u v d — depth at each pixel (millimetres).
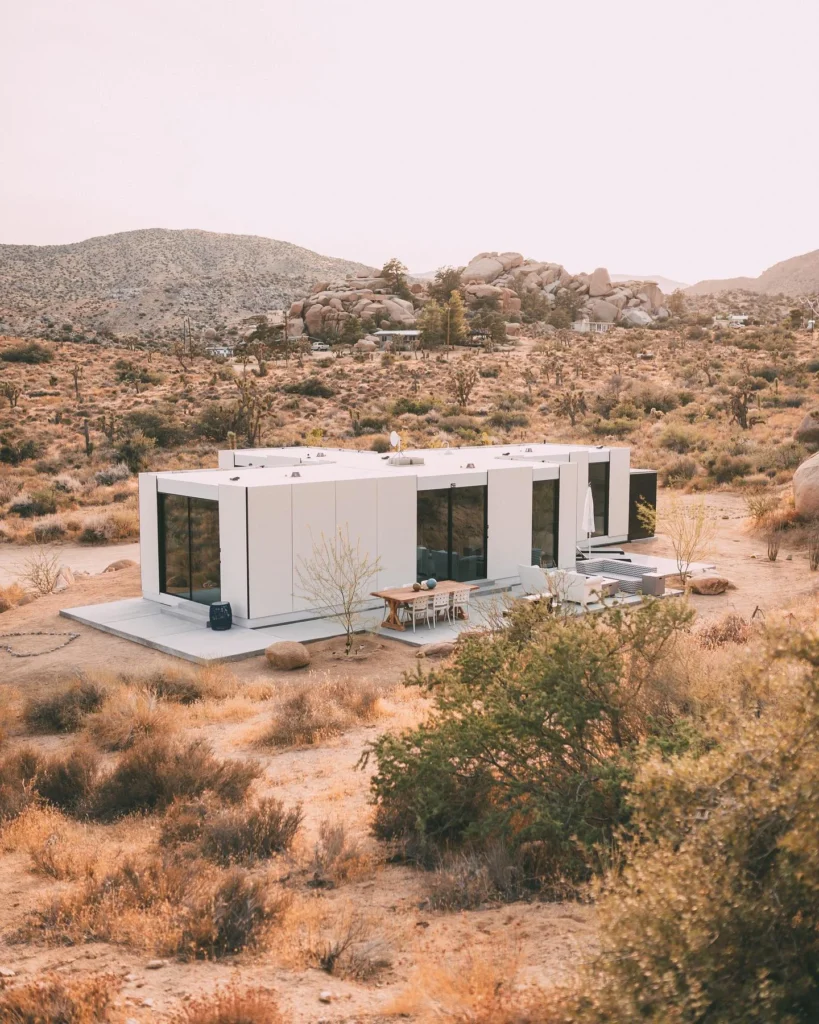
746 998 3252
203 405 65000
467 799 7363
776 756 3727
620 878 4004
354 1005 4352
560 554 22172
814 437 39750
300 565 17359
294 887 6496
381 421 57281
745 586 20344
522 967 4574
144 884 6141
